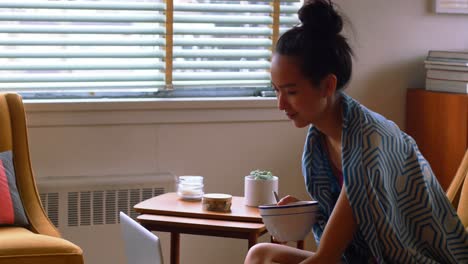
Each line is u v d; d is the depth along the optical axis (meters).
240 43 3.28
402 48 3.44
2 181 2.60
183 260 3.21
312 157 1.75
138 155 3.12
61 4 3.02
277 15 3.31
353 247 1.69
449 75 3.20
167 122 3.14
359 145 1.52
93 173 3.07
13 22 3.03
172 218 2.39
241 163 3.26
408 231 1.58
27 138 2.76
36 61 3.06
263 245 1.72
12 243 2.27
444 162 3.19
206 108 3.18
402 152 1.58
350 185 1.50
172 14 3.15
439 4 3.45
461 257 1.63
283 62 1.56
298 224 1.77
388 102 3.44
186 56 3.21
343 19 1.65
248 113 3.24
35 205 2.67
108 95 3.16
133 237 2.06
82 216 2.98
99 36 3.13
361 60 3.38
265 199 2.52
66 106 2.99
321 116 1.63
